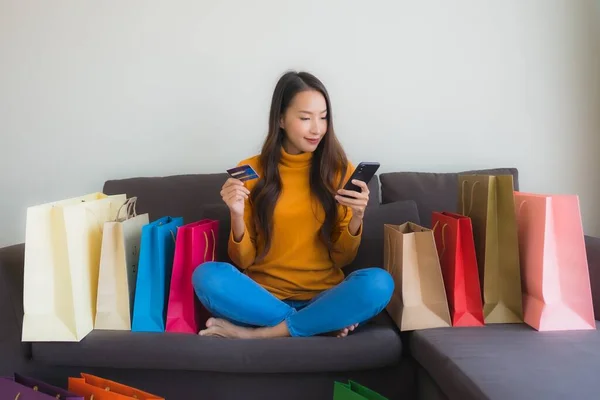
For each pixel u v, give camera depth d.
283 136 1.54
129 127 2.02
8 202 2.07
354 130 1.99
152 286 1.34
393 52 1.95
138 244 1.44
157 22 1.97
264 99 1.98
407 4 1.94
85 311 1.32
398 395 1.32
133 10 1.97
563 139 1.97
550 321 1.27
